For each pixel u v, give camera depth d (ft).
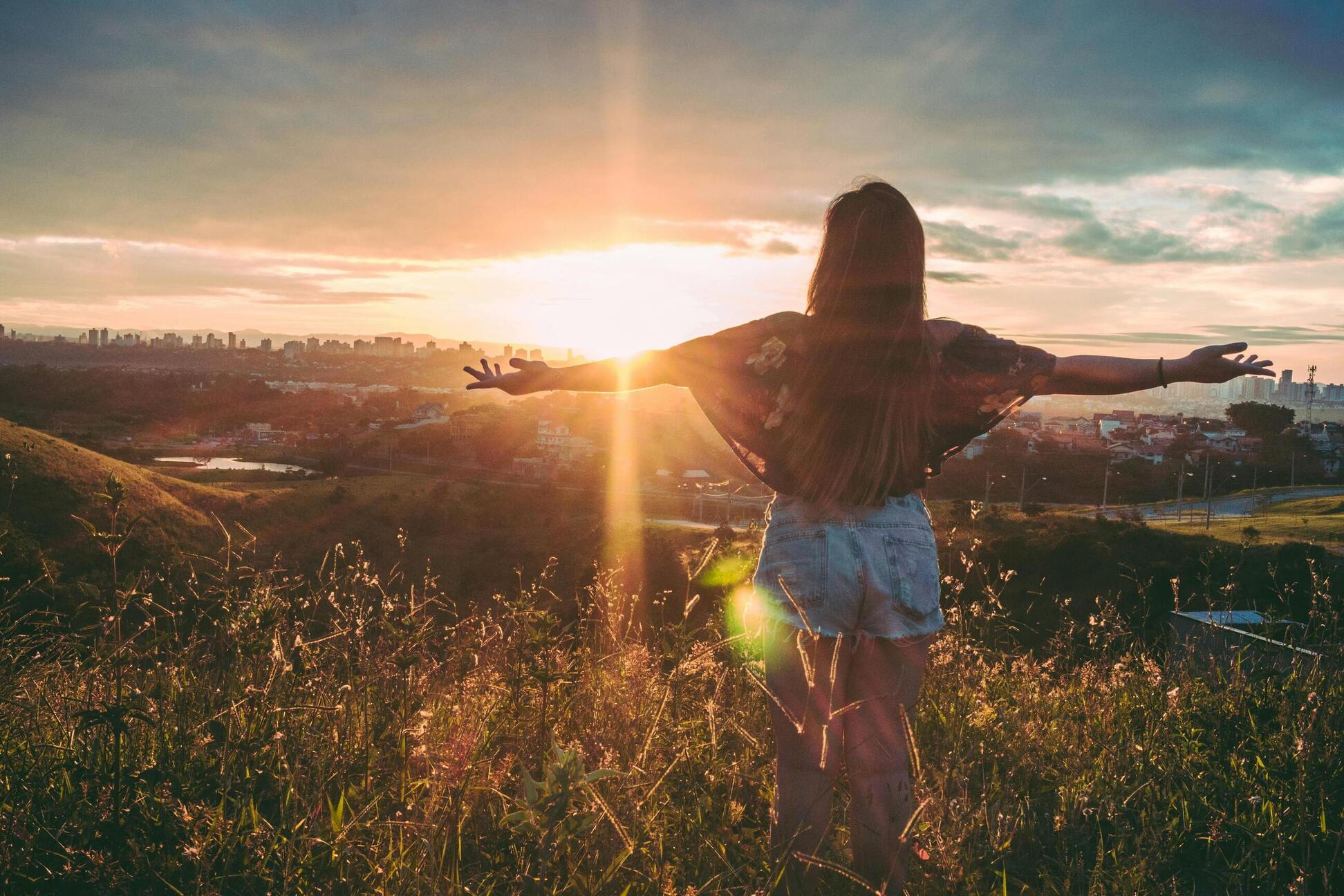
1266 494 280.92
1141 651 10.44
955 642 9.91
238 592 6.64
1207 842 6.43
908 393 5.56
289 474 390.01
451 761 6.17
